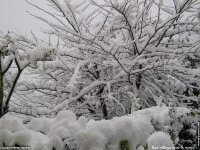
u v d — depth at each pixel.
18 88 6.12
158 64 5.54
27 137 1.81
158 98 5.73
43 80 6.46
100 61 6.10
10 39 2.35
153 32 5.86
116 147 1.91
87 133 1.86
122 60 5.72
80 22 5.88
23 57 2.36
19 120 2.07
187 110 2.83
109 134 1.92
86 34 6.05
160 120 2.44
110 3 5.60
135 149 1.93
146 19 6.65
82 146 1.84
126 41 6.36
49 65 4.54
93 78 6.52
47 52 2.37
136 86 6.40
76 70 4.81
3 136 1.84
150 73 6.20
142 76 6.29
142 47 6.09
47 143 1.75
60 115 2.19
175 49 5.95
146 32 6.37
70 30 5.89
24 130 1.86
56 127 1.98
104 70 6.30
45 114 5.89
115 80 6.00
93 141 1.84
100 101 6.36
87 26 6.33
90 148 1.83
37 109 5.86
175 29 6.25
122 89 6.30
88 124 2.27
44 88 6.23
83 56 5.93
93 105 6.79
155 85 6.21
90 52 6.31
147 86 6.16
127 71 5.70
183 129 2.85
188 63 7.20
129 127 1.96
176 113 2.69
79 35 5.86
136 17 6.25
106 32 6.12
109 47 5.66
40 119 2.19
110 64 5.84
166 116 2.52
